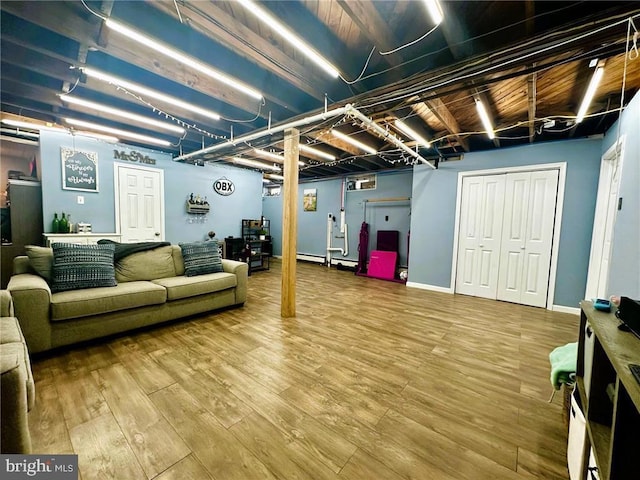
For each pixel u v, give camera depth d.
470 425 1.56
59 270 2.47
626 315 1.09
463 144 4.09
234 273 3.52
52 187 4.02
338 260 7.17
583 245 3.61
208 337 2.66
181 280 3.08
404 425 1.55
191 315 3.15
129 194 4.77
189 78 2.61
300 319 3.22
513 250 4.12
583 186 3.59
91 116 3.69
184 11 1.72
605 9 1.64
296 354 2.36
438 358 2.35
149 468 1.23
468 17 1.90
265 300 4.02
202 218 5.81
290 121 3.27
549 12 1.69
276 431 1.48
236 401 1.72
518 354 2.45
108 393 1.76
